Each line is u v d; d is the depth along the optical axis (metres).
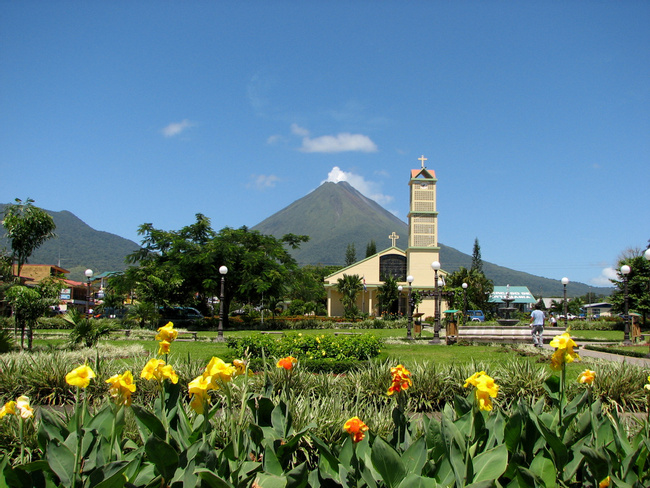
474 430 3.24
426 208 49.53
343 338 13.26
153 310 29.28
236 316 46.44
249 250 37.69
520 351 15.73
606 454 2.90
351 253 107.88
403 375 3.58
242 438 3.52
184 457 2.89
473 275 48.72
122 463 2.74
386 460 2.73
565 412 3.66
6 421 4.84
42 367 8.26
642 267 36.06
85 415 3.52
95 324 15.31
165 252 36.44
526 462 3.06
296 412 5.00
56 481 2.85
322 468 3.23
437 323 21.25
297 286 39.53
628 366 8.41
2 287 18.72
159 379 3.34
